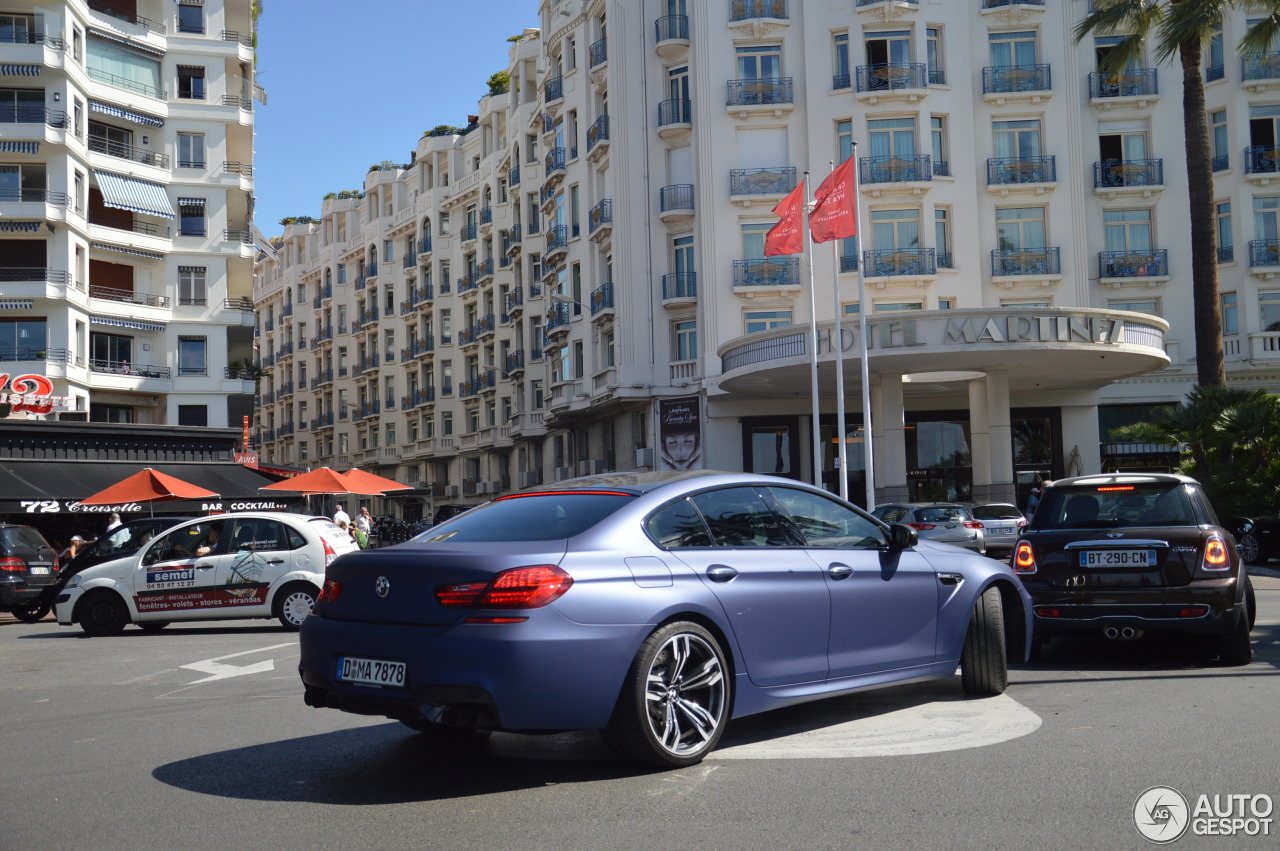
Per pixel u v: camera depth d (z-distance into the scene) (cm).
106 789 561
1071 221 3962
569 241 4666
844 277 3919
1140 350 3066
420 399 7138
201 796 540
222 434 3706
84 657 1240
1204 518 892
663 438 4069
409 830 469
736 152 4006
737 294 3944
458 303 6844
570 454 5172
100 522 3231
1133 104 4022
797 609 617
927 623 703
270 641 1348
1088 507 920
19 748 686
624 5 4272
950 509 2395
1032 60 4019
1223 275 3988
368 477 2895
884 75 3925
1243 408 2575
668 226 4150
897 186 3859
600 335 4397
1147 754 571
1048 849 423
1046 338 2961
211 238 4481
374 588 560
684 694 569
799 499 670
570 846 439
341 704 561
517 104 5797
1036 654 967
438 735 674
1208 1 2595
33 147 3912
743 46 4050
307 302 8706
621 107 4238
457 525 620
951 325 2972
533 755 615
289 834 468
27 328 3988
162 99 4441
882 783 524
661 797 511
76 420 3750
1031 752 580
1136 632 870
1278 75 3897
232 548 1523
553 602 524
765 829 455
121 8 4381
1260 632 1102
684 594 565
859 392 3747
